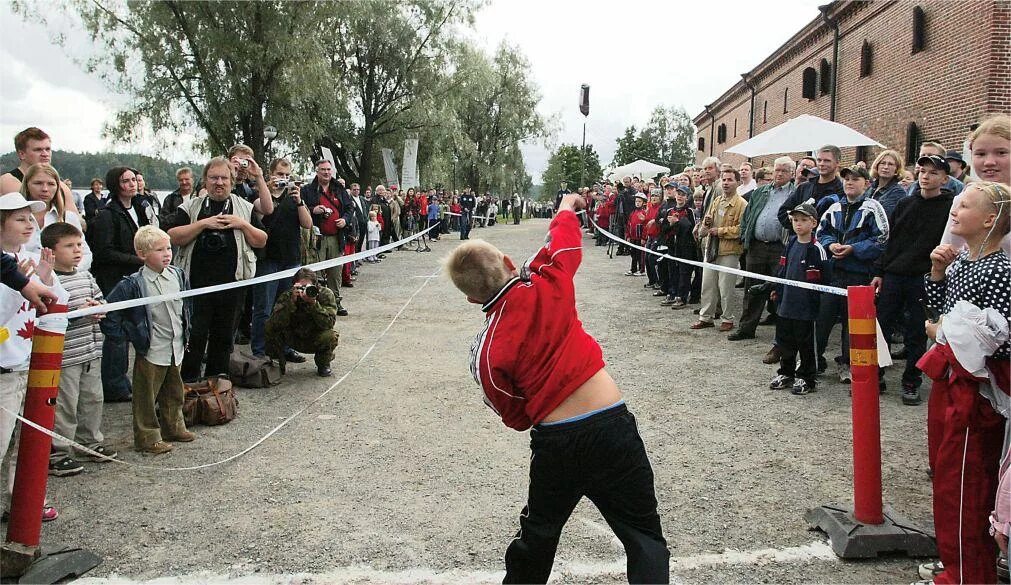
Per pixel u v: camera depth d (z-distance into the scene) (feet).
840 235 21.12
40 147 17.48
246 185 25.50
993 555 10.59
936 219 18.57
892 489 14.39
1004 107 41.57
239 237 21.15
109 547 12.17
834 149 24.03
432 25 98.32
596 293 42.01
